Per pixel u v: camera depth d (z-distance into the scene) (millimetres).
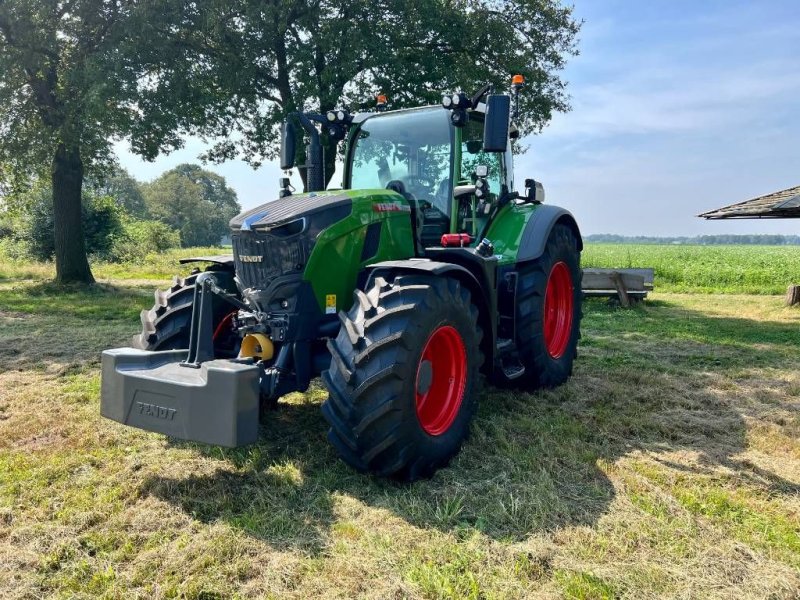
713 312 10508
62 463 3244
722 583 2273
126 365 3057
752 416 4375
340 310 3475
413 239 4012
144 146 12125
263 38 11328
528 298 4566
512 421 4094
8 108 12570
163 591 2141
